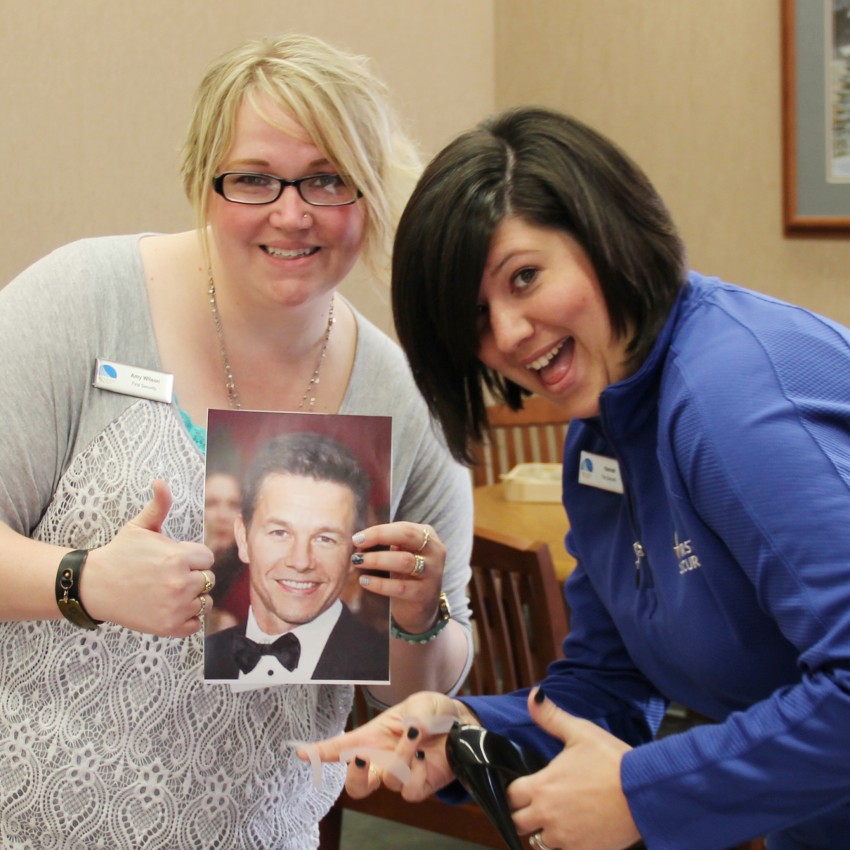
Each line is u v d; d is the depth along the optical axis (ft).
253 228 3.92
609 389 3.54
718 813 3.16
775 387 3.14
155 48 9.19
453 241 3.42
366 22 11.65
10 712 4.17
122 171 9.02
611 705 4.49
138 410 4.14
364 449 4.15
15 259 8.34
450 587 4.86
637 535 3.87
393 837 9.80
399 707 4.06
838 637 2.90
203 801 4.22
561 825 3.38
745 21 12.44
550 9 13.65
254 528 4.07
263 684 4.07
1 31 8.09
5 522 4.04
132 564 3.75
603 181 3.43
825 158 12.17
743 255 12.87
